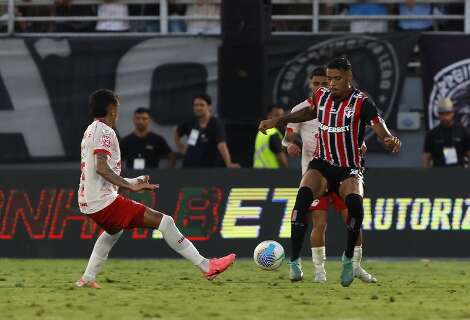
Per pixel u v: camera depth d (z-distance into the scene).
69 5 47.22
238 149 39.19
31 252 36.38
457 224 35.97
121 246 36.00
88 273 23.56
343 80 23.16
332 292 22.52
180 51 45.44
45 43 45.66
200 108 39.34
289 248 35.88
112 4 47.00
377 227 35.97
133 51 45.50
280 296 21.31
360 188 23.11
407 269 31.20
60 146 45.91
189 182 36.16
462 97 44.78
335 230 35.78
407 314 17.84
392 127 45.03
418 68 45.81
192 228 36.03
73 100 45.69
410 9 46.59
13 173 36.59
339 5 46.88
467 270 30.81
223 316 17.25
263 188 36.03
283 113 40.38
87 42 45.53
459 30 46.81
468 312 18.25
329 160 23.48
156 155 40.56
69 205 36.38
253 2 38.22
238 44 38.47
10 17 46.56
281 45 44.78
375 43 44.78
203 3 46.84
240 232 35.97
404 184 36.06
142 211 22.78
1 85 45.78
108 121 22.38
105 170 21.88
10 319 16.70
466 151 40.88
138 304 19.34
